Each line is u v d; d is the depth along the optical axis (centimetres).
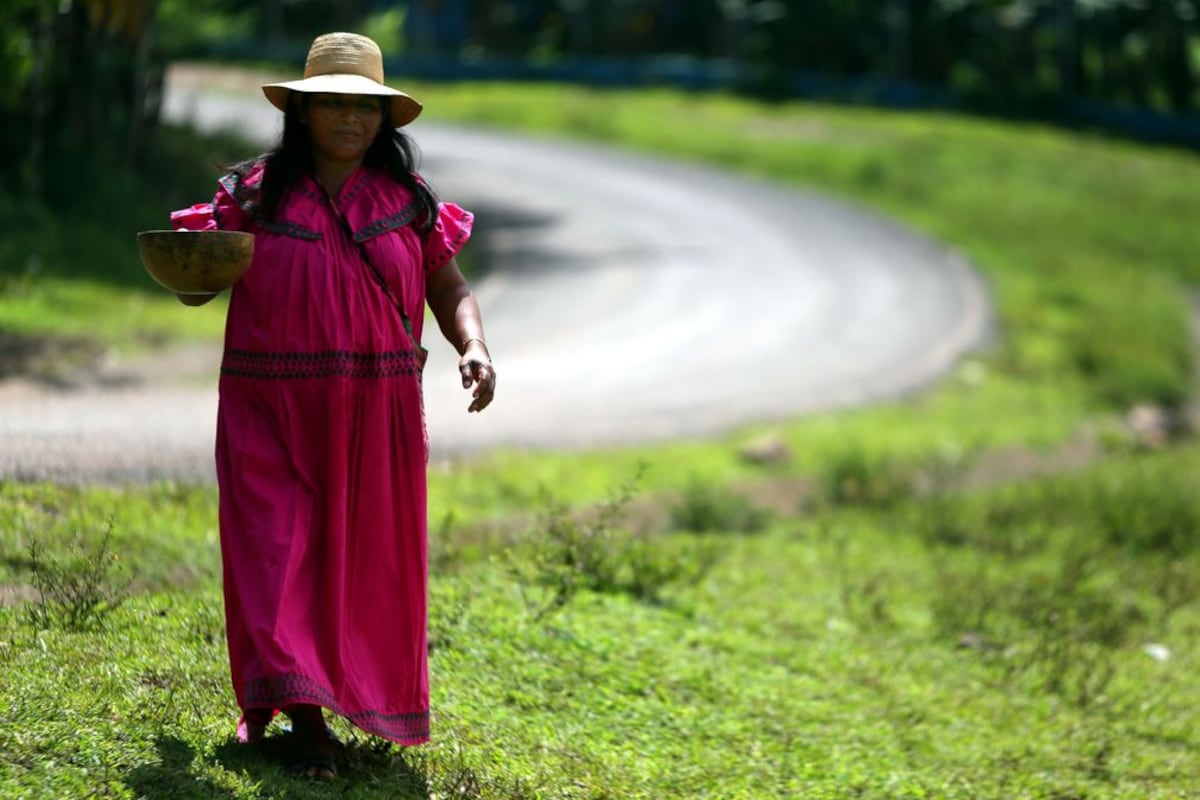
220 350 3328
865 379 4088
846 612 1892
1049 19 11588
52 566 1347
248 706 962
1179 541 2544
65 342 3144
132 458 2150
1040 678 1681
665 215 6769
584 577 1752
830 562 2208
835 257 6019
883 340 4644
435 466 2478
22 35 4000
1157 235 7244
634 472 2720
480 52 11719
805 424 3444
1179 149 10294
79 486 1817
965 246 6444
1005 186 8012
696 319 4738
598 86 10744
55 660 1116
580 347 4175
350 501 1007
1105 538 2538
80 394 2694
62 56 4500
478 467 2530
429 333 4100
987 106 10688
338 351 997
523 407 3278
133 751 977
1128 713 1596
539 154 8256
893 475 2989
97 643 1179
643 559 1828
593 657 1464
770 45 11344
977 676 1683
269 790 963
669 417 3356
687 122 9238
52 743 958
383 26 11125
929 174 8106
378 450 1013
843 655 1684
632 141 8712
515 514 2239
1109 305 5566
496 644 1421
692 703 1423
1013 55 11469
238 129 6481
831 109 10188
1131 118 10656
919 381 4150
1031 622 1909
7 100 3959
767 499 2747
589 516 2239
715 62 11331
